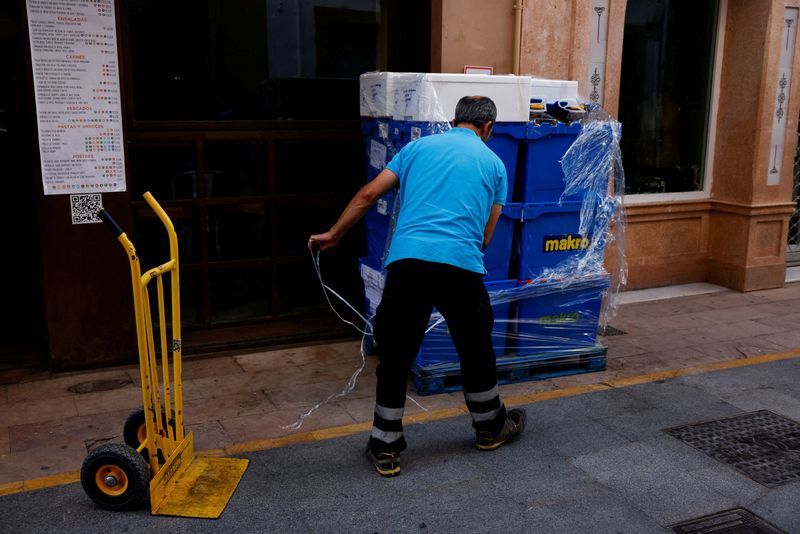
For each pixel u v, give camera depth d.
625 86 7.12
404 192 3.72
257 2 5.33
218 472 3.62
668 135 7.45
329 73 5.66
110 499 3.27
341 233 3.77
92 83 4.62
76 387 4.71
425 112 4.30
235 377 4.94
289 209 5.74
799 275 8.01
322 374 5.02
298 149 5.66
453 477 3.66
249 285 5.76
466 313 3.68
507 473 3.71
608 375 5.10
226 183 5.49
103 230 4.84
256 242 5.70
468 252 3.61
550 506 3.41
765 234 7.43
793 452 3.99
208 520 3.24
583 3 5.91
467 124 3.82
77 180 4.70
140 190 5.23
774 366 5.34
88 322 4.93
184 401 4.53
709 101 7.49
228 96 5.36
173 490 3.44
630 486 3.61
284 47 5.48
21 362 5.11
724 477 3.71
